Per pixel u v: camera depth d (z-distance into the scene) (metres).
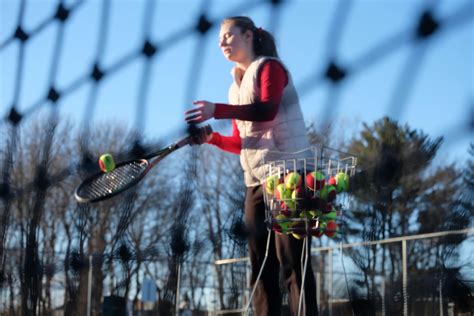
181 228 14.71
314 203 5.55
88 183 7.30
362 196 20.36
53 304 19.42
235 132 6.74
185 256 15.45
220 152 23.11
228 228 18.03
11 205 13.52
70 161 17.36
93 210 22.39
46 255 15.50
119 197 21.62
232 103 6.56
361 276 15.34
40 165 12.98
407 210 21.48
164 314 20.36
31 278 12.91
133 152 9.54
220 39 6.43
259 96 6.04
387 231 21.20
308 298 5.74
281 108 6.03
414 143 11.94
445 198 19.94
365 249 15.60
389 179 11.13
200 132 6.64
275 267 6.26
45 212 21.62
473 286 11.13
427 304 11.58
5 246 12.72
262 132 6.08
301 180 5.62
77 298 18.77
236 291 18.53
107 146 19.84
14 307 13.36
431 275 11.75
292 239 5.84
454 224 13.20
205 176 22.64
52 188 19.64
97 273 19.08
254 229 6.25
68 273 18.36
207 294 19.84
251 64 6.12
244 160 6.25
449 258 11.48
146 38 8.70
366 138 20.03
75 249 15.27
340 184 5.78
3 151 12.20
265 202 5.93
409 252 14.57
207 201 22.62
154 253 21.58
